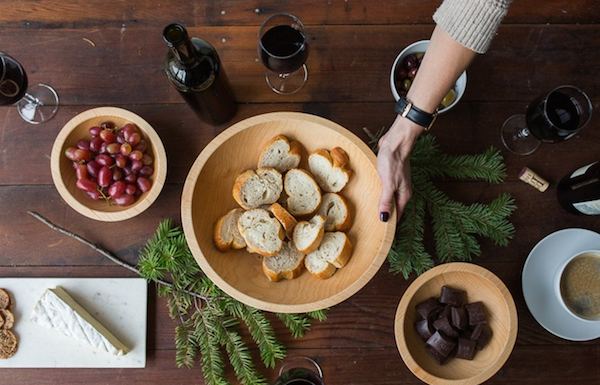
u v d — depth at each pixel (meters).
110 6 1.30
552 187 1.27
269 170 1.13
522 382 1.21
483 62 1.30
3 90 1.12
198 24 1.30
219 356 1.15
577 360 1.21
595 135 1.28
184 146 1.27
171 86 1.28
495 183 1.26
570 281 1.16
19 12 1.29
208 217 1.13
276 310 1.04
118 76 1.29
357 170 1.14
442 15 0.92
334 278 1.12
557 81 1.30
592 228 1.25
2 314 1.20
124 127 1.17
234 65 1.29
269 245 1.08
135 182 1.17
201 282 1.19
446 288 1.12
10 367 1.20
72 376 1.21
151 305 1.23
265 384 1.13
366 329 1.23
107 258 1.24
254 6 1.30
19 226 1.25
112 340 1.17
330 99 1.29
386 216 1.06
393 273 1.24
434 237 1.25
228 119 1.28
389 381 1.22
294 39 1.15
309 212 1.13
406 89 1.25
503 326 1.10
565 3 1.31
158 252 1.16
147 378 1.21
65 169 1.17
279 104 1.29
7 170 1.26
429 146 1.20
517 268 1.24
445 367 1.13
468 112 1.29
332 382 1.22
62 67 1.29
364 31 1.30
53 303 1.18
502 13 0.87
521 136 1.28
